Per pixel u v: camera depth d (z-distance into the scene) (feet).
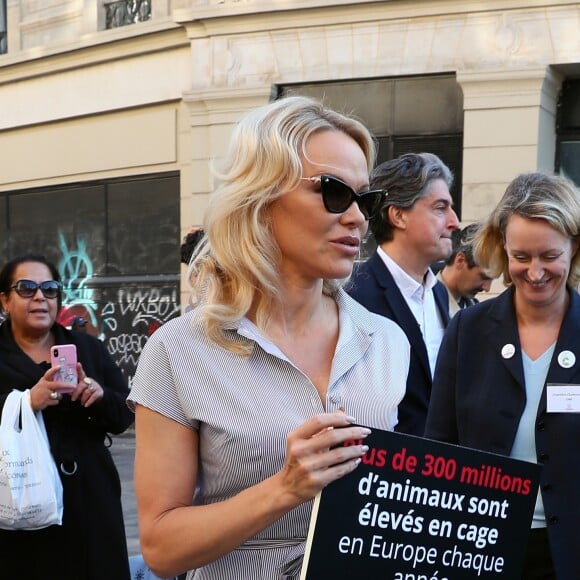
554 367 8.34
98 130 43.34
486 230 8.94
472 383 8.76
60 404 11.88
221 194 5.94
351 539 5.56
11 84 46.60
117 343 42.52
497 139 33.47
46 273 12.58
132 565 12.89
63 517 11.62
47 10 45.83
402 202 11.01
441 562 5.84
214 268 6.14
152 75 40.83
